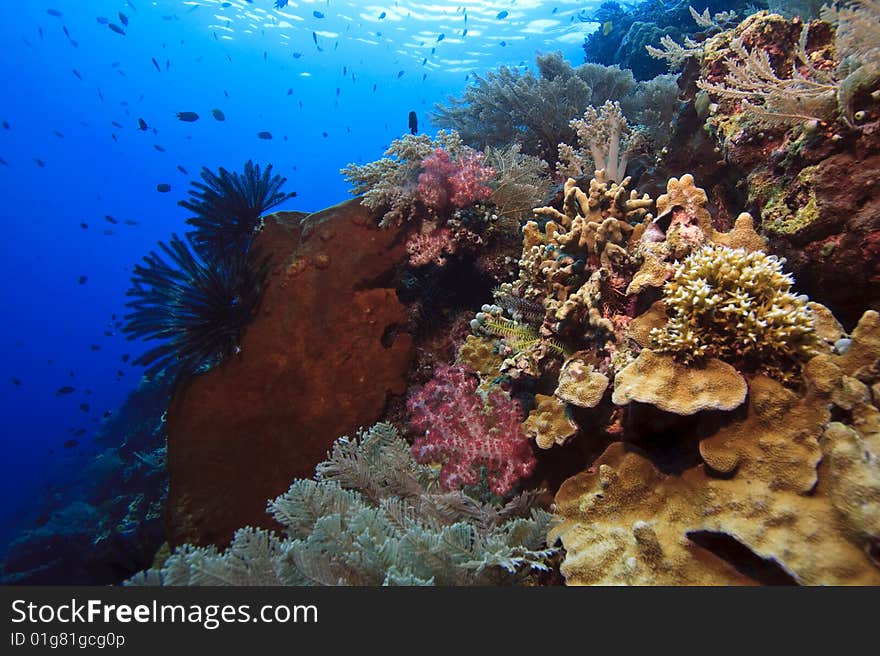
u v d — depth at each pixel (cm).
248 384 509
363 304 533
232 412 500
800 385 248
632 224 364
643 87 720
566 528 286
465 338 548
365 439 423
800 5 455
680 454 270
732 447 242
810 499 219
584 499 290
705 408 240
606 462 292
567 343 355
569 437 314
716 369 253
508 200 538
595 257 351
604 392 303
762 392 247
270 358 515
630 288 305
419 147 561
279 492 480
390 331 547
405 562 266
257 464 487
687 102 473
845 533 203
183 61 5644
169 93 6544
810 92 306
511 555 280
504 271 551
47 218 8156
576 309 336
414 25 3158
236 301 535
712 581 224
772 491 227
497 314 426
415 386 521
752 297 266
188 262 507
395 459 389
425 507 329
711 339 265
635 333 289
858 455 209
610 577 243
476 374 441
